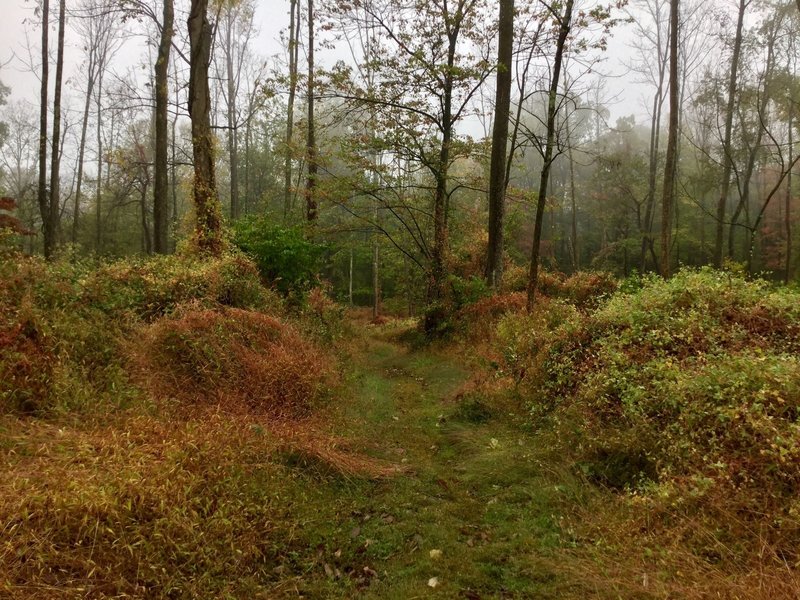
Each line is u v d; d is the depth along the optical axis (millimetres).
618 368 5168
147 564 2764
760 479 3242
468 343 10672
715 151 25891
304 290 11234
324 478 4473
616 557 3117
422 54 12102
